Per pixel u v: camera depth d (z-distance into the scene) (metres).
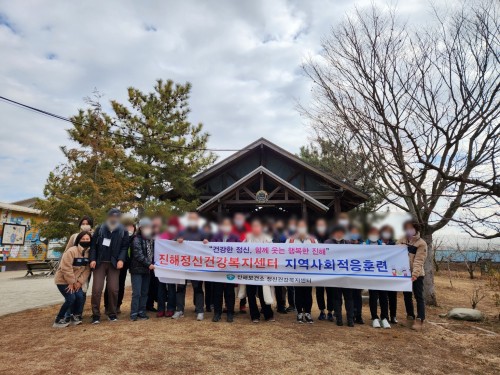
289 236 7.01
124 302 8.46
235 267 6.52
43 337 5.27
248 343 5.07
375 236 6.76
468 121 7.20
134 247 6.41
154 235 6.85
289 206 13.91
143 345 4.84
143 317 6.45
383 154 7.72
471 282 16.75
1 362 4.22
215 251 6.63
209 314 7.06
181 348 4.77
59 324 5.86
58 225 13.01
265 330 5.78
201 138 16.77
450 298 11.03
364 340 5.45
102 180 13.72
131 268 6.44
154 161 15.50
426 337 5.86
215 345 4.94
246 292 6.75
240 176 14.74
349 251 6.46
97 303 6.12
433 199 8.69
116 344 4.88
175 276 6.58
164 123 16.20
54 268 17.91
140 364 4.18
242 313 7.26
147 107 15.93
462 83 7.39
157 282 7.26
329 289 6.89
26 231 22.62
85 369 4.01
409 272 6.28
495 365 4.67
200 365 4.21
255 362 4.36
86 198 12.88
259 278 6.45
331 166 14.69
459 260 26.89
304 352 4.79
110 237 6.26
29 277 16.55
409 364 4.56
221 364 4.26
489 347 5.43
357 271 6.35
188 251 6.69
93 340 5.06
